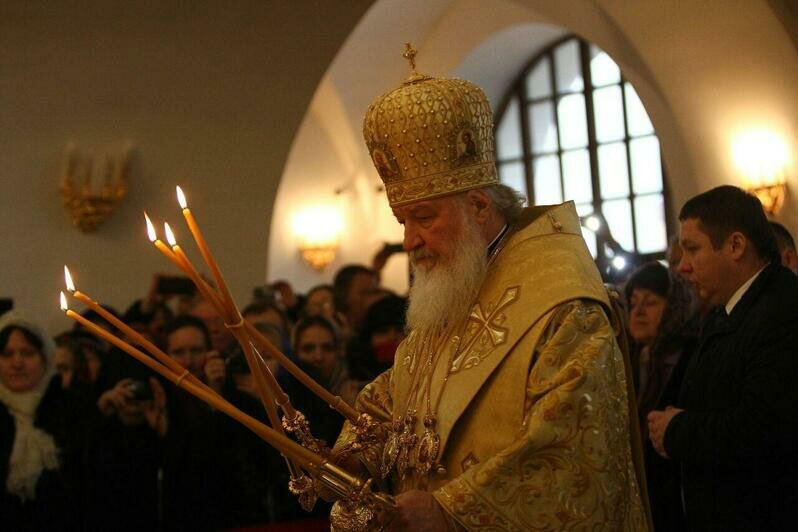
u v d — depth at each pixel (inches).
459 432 92.7
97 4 342.6
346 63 470.6
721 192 116.3
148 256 346.9
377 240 506.9
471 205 98.0
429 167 96.9
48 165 346.0
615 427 88.4
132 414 176.4
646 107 333.1
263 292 282.5
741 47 298.4
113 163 345.1
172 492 172.1
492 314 94.2
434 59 466.0
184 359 185.5
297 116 346.0
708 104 312.8
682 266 117.6
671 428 110.9
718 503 110.1
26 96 344.8
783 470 107.8
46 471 168.6
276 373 177.3
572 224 98.3
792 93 293.6
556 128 465.1
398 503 86.3
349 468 98.4
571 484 85.7
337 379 186.4
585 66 456.1
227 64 345.7
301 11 342.6
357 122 492.7
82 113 346.0
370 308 210.1
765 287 112.4
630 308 153.1
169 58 345.7
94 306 88.3
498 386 91.6
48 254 345.4
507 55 466.0
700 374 114.1
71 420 172.7
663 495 135.9
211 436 173.0
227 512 171.0
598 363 88.0
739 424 106.2
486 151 99.2
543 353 89.5
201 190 348.5
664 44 315.6
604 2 326.3
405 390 100.1
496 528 85.7
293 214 504.7
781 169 302.2
